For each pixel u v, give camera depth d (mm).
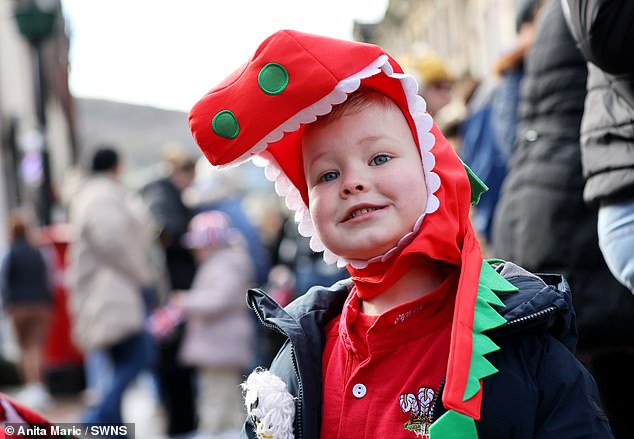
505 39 18391
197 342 7809
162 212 8508
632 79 2920
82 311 7613
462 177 2354
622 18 2803
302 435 2365
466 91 6387
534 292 2260
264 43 2289
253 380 2416
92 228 7590
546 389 2217
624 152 2945
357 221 2277
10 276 10688
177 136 24078
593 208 3508
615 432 3562
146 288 8664
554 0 3881
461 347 2162
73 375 10859
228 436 7805
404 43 32562
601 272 3572
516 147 3967
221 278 7801
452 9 24141
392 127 2320
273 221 11695
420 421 2236
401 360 2291
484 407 2184
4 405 2443
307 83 2244
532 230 3734
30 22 12109
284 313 2506
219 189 8750
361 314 2383
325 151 2330
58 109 27984
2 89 20359
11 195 19172
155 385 9156
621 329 3498
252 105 2279
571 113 3768
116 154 7871
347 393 2320
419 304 2301
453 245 2287
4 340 14180
